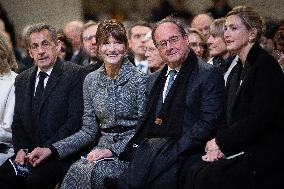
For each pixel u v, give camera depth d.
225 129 11.50
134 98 12.97
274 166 10.98
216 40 15.02
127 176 11.96
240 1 22.17
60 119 13.63
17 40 24.22
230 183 10.98
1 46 14.21
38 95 13.75
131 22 23.52
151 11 23.86
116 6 24.83
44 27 13.72
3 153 14.21
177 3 23.30
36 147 13.71
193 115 12.13
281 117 11.07
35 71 14.00
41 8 26.58
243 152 11.23
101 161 12.52
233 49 11.66
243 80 11.30
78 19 25.62
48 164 13.28
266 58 11.14
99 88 13.20
